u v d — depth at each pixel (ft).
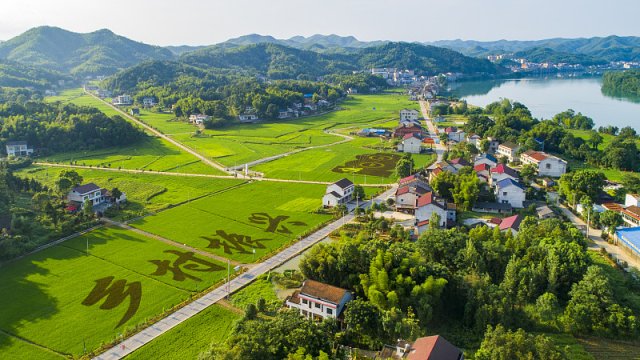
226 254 408.26
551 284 322.34
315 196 570.87
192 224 479.82
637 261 388.98
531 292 318.86
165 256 403.95
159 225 477.36
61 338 290.35
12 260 396.78
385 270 315.17
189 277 367.04
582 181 526.16
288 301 315.37
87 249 418.72
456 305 314.76
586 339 284.00
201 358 244.01
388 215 500.74
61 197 542.98
